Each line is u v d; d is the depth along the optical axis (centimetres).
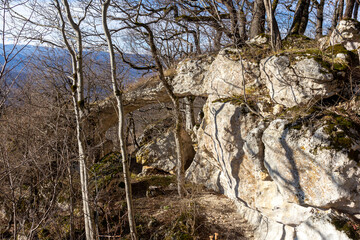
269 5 669
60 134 639
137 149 1336
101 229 662
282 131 450
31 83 805
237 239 589
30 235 486
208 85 798
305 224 443
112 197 768
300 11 913
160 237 612
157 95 983
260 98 617
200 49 1152
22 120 658
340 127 409
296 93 534
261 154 505
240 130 605
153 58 720
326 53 555
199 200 762
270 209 524
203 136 780
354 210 395
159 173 1105
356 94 477
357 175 380
